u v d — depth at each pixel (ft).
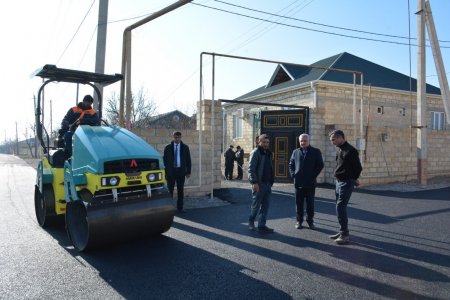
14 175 66.64
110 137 18.53
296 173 21.79
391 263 15.88
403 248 17.98
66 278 14.34
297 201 21.98
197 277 14.42
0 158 169.99
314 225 22.79
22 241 19.48
